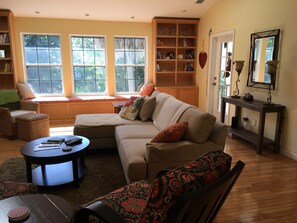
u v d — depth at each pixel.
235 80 4.64
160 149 2.22
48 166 2.82
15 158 3.28
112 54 5.91
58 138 2.80
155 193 0.93
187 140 2.43
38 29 5.39
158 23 5.92
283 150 3.55
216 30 5.21
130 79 6.21
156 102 3.76
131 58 6.12
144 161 2.24
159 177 0.95
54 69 5.70
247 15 4.22
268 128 3.84
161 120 3.27
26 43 5.46
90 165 3.09
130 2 4.92
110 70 5.96
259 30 3.95
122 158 2.53
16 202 1.51
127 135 2.96
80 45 5.77
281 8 3.49
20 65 5.43
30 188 1.80
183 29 6.16
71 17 5.45
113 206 1.45
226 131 2.41
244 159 3.34
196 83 6.27
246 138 3.84
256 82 4.03
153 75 6.11
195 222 1.06
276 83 3.65
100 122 3.50
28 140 4.00
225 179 1.03
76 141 2.69
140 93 5.88
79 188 2.51
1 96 4.44
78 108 5.53
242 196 2.39
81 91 5.96
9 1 4.59
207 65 5.66
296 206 2.24
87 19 5.61
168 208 0.91
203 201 0.95
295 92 3.34
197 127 2.37
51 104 5.34
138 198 1.54
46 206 1.48
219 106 5.44
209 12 5.45
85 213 1.23
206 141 2.41
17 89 5.28
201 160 1.11
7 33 5.06
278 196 2.41
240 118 4.50
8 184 1.83
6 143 3.91
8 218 1.34
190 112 2.62
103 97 5.75
